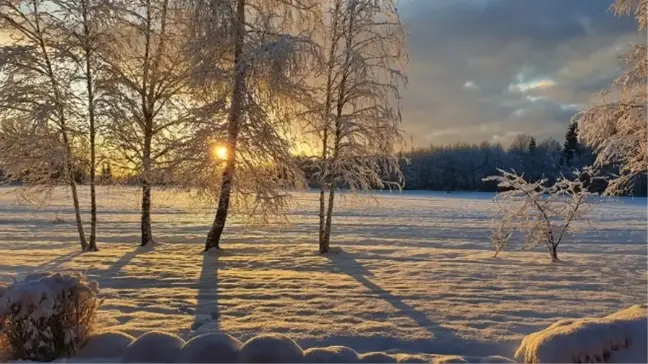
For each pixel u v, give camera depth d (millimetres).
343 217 29000
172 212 29953
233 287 8820
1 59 13445
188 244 16125
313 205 37500
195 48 13008
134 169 15133
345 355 4633
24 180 14875
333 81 14164
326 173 14133
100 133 14398
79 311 5055
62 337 4918
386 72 13953
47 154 13875
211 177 14086
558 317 6832
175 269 10773
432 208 38375
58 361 4801
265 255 13289
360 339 5777
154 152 15023
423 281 9484
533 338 4625
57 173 14805
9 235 18203
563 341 4281
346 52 13750
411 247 15852
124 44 14719
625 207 44375
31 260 11852
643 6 11188
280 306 7379
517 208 13039
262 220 14727
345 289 8648
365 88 13820
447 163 84000
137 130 14805
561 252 14992
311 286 8914
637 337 4391
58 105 13867
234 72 12867
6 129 14008
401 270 10867
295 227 22703
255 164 13945
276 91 12875
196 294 8219
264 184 14086
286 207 14336
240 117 13242
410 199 53906
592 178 13039
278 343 4641
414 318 6699
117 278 9617
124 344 5062
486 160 84438
